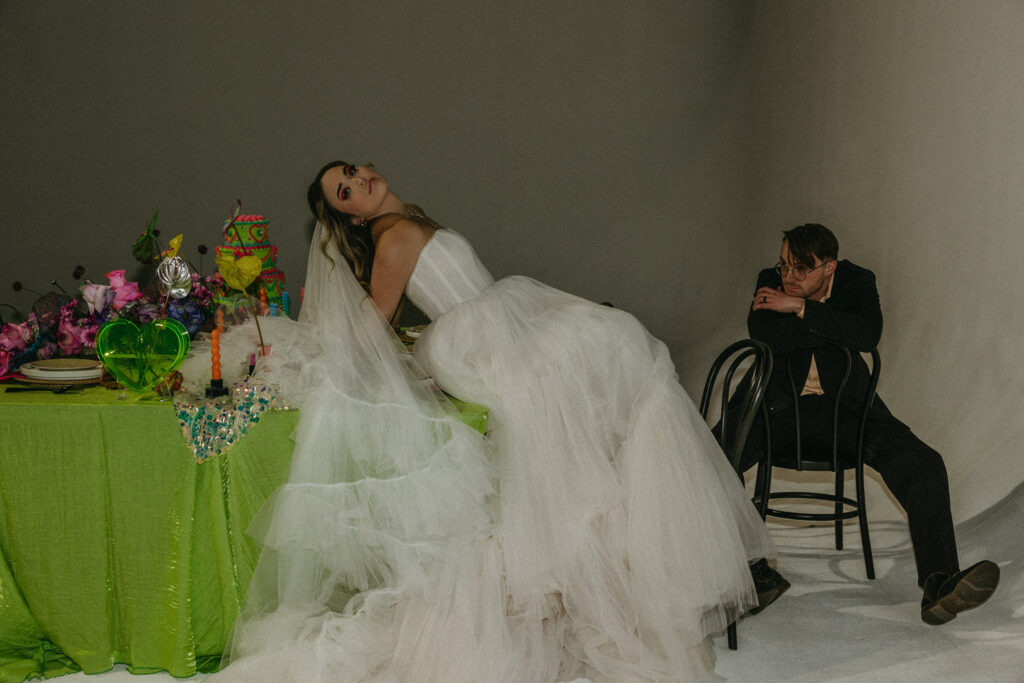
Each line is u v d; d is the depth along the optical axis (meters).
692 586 2.21
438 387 2.39
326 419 2.13
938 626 2.53
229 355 2.26
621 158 5.28
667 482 2.27
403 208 2.59
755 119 5.13
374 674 2.14
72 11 4.87
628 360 2.39
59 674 2.22
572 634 2.31
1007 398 3.06
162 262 2.39
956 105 3.33
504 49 5.17
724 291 5.27
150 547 2.16
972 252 3.25
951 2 3.36
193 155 5.01
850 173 4.12
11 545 2.16
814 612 2.64
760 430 2.82
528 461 2.28
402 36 5.11
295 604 2.18
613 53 5.22
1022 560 2.76
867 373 2.96
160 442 2.12
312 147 5.10
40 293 4.99
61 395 2.21
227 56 4.99
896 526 3.26
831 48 4.31
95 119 4.94
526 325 2.42
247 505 2.17
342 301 2.32
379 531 2.18
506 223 5.27
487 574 2.23
